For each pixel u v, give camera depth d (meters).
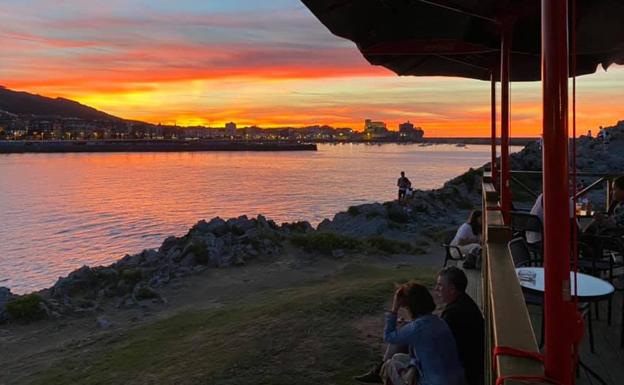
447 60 7.24
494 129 8.05
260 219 16.86
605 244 5.46
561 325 1.74
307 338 6.51
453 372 3.83
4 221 50.50
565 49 1.73
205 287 11.60
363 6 4.61
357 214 19.33
